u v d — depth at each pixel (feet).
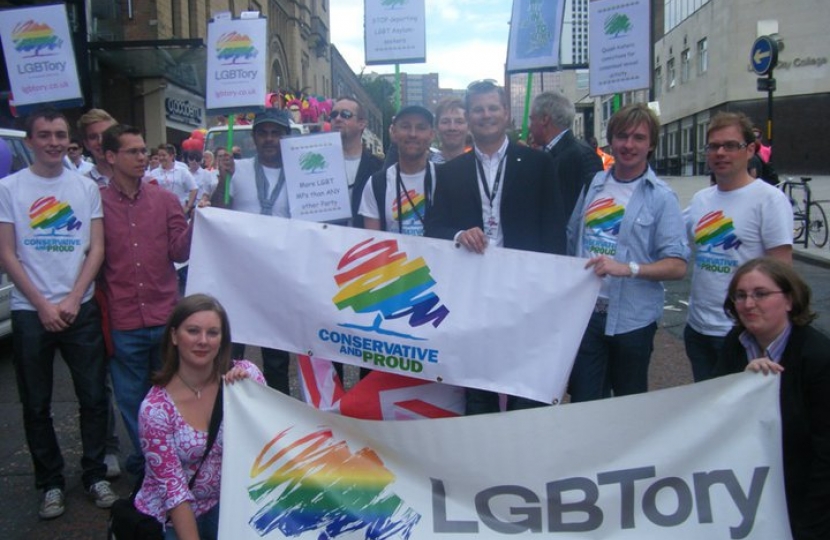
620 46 16.47
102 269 14.42
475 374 11.77
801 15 113.50
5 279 23.63
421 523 10.10
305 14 160.35
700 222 12.78
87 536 13.15
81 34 44.55
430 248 11.91
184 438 10.30
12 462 16.53
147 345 14.44
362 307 12.14
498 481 10.11
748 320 9.93
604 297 12.48
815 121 115.14
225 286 12.57
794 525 9.89
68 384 22.25
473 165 12.89
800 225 45.19
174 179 38.88
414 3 17.53
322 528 10.05
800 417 9.64
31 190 13.76
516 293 11.60
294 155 14.97
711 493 9.78
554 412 10.05
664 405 9.90
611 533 9.98
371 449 10.21
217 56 15.52
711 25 126.93
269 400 10.14
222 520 9.84
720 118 12.41
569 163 18.10
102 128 16.26
